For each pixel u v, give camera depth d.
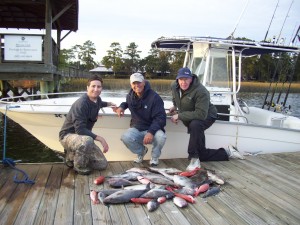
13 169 4.18
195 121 4.45
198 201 3.34
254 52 6.86
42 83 11.06
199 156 4.77
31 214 2.94
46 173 4.06
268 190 3.71
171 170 4.11
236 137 5.34
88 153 3.95
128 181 3.65
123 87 31.78
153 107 4.34
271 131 5.44
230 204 3.29
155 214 3.00
